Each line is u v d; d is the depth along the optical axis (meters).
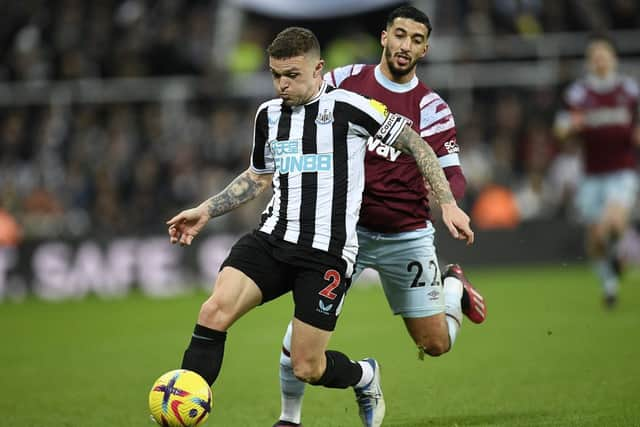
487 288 50.06
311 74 17.41
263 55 65.06
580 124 41.41
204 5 67.88
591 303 42.56
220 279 17.45
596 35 41.78
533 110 62.00
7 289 56.41
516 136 61.62
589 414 20.22
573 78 62.19
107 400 24.55
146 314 45.91
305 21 65.38
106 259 56.22
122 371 29.53
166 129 61.69
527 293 47.28
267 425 20.80
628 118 41.25
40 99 62.44
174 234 18.73
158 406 16.81
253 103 62.56
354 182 17.64
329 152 17.48
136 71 63.78
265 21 66.25
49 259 56.28
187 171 59.78
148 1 68.25
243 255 17.50
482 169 59.81
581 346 30.41
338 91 17.67
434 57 61.97
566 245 58.69
